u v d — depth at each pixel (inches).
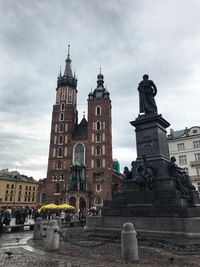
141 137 603.2
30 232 736.3
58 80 3351.4
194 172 1931.6
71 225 897.5
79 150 2901.1
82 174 2731.3
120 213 499.8
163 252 339.6
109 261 295.7
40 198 2925.7
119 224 479.5
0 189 3518.7
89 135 2883.9
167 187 494.3
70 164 2844.5
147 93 661.3
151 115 609.3
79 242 435.2
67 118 3083.2
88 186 2650.1
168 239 390.3
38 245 433.4
